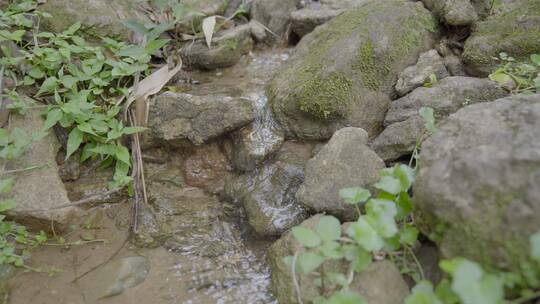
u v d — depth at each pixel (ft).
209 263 4.60
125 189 5.05
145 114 5.17
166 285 4.42
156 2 5.56
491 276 3.26
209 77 5.91
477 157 3.64
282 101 5.19
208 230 4.85
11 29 5.37
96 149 4.89
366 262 3.79
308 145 5.17
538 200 3.36
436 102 4.78
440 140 3.97
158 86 5.36
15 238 4.62
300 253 3.96
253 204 4.86
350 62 5.08
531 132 3.71
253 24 6.31
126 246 4.73
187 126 5.15
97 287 4.37
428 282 3.65
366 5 5.60
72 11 5.53
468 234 3.52
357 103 5.04
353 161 4.47
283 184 4.91
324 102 4.99
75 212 4.83
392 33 5.24
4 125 4.93
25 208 4.63
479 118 3.98
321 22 6.04
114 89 5.25
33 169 4.79
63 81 5.02
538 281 3.34
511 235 3.39
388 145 4.72
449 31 5.40
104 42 5.56
